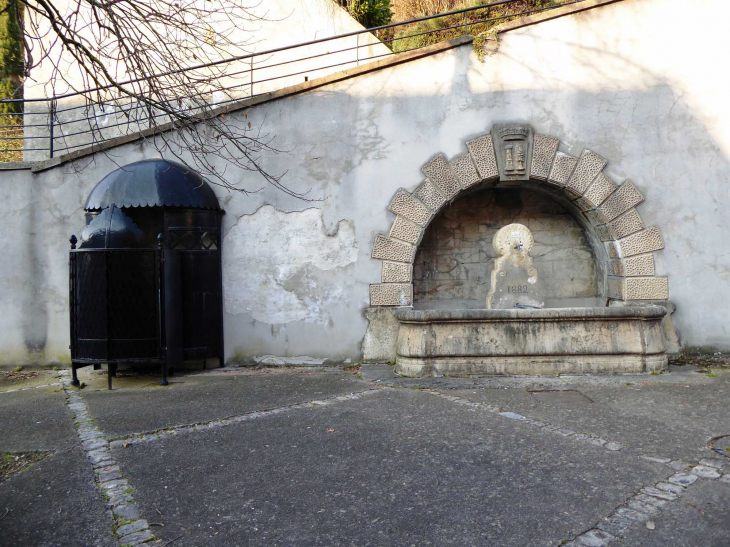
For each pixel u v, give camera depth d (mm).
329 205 7664
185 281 7379
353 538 2904
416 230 7621
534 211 8797
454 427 4703
